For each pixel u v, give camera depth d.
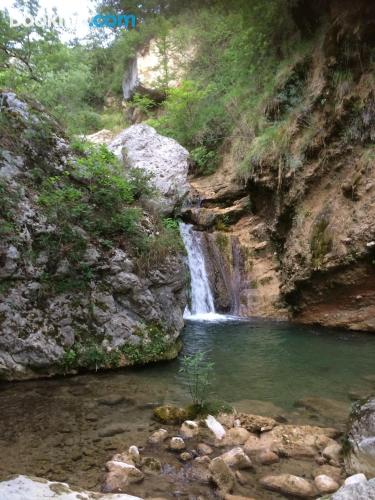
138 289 6.22
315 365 6.15
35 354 5.33
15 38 10.37
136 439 3.72
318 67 10.23
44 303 5.63
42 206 6.00
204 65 18.64
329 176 9.14
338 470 3.22
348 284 8.12
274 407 4.60
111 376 5.50
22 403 4.52
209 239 10.78
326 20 10.35
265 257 10.81
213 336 7.84
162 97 20.28
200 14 20.16
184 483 3.03
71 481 3.00
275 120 11.71
